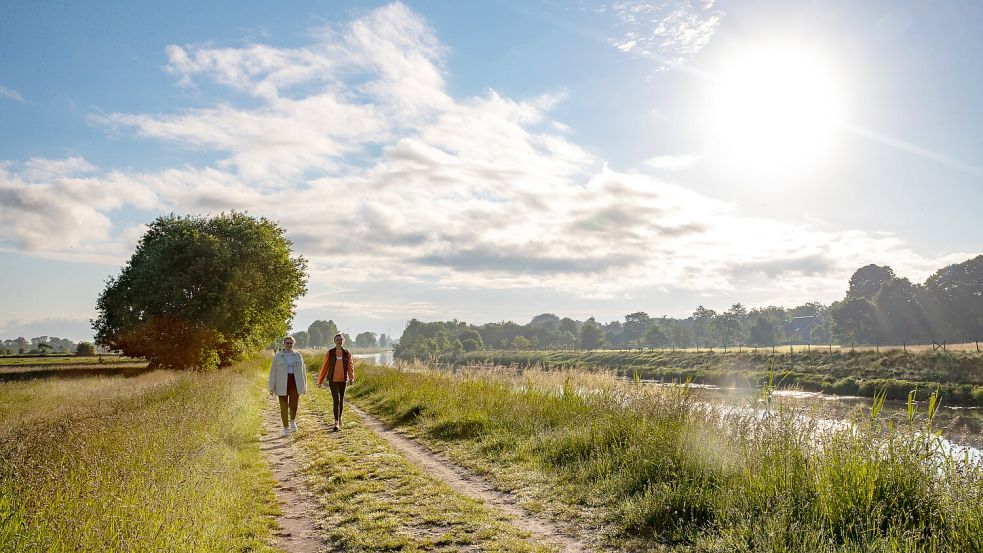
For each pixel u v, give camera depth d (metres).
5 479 5.86
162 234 36.09
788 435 6.59
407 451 9.95
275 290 37.34
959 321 82.00
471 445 10.02
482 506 6.56
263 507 6.65
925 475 5.51
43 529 4.48
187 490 5.92
